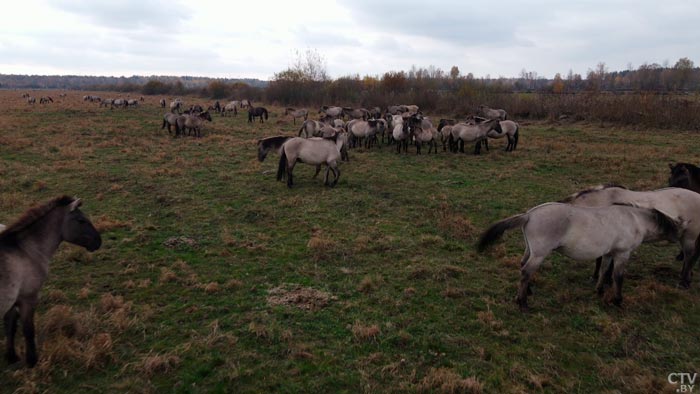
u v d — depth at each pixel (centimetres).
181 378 433
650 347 502
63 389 415
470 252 782
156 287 630
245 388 423
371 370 453
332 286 646
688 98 3120
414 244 811
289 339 504
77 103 4300
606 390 430
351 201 1070
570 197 712
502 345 507
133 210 1001
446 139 1858
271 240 832
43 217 458
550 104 3058
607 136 2183
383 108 3862
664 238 624
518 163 1547
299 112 3048
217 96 6209
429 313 575
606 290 635
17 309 453
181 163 1491
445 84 5522
